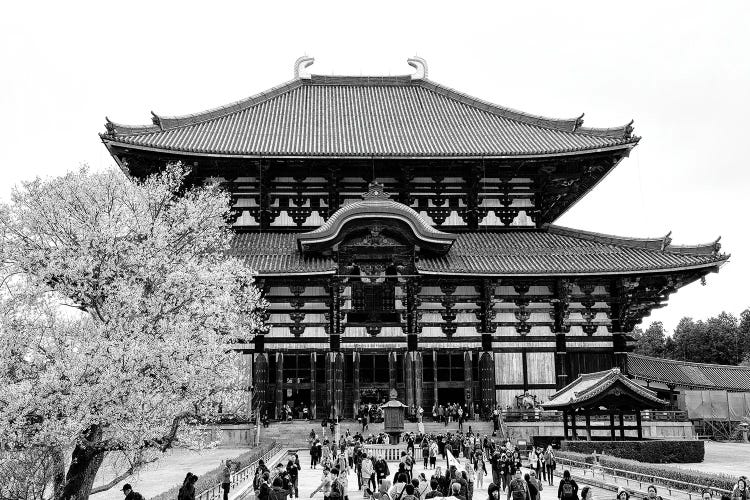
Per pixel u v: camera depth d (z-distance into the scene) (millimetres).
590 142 74875
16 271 29234
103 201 33781
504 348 67812
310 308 67188
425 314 68062
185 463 50344
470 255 69688
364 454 38500
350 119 84938
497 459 36906
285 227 74188
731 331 140250
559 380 67250
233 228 73375
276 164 73125
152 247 32031
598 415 61938
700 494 35062
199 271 33594
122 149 69000
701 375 75000
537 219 76188
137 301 29422
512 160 73062
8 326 25875
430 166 74500
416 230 66750
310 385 65812
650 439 55219
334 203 74625
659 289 69625
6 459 24922
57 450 26156
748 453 60406
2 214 30453
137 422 26234
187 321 30766
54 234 30938
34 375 25859
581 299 69250
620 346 68500
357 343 66812
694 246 68625
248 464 41656
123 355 26344
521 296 68812
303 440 60562
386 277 67375
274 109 87125
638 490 38375
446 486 25781
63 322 27391
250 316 43438
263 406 64125
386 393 68375
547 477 44219
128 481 41375
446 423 62812
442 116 87000
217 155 70188
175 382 27922
